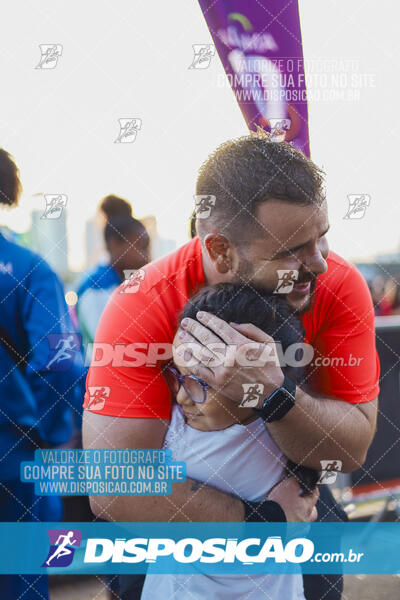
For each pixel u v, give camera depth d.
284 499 1.03
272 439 1.02
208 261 1.11
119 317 1.13
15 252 1.23
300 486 1.04
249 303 0.96
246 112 1.44
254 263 1.06
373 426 1.16
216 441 1.01
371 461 1.90
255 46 1.41
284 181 1.01
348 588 1.50
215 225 1.07
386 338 1.92
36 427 1.26
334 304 1.13
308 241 1.04
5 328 1.21
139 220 1.50
